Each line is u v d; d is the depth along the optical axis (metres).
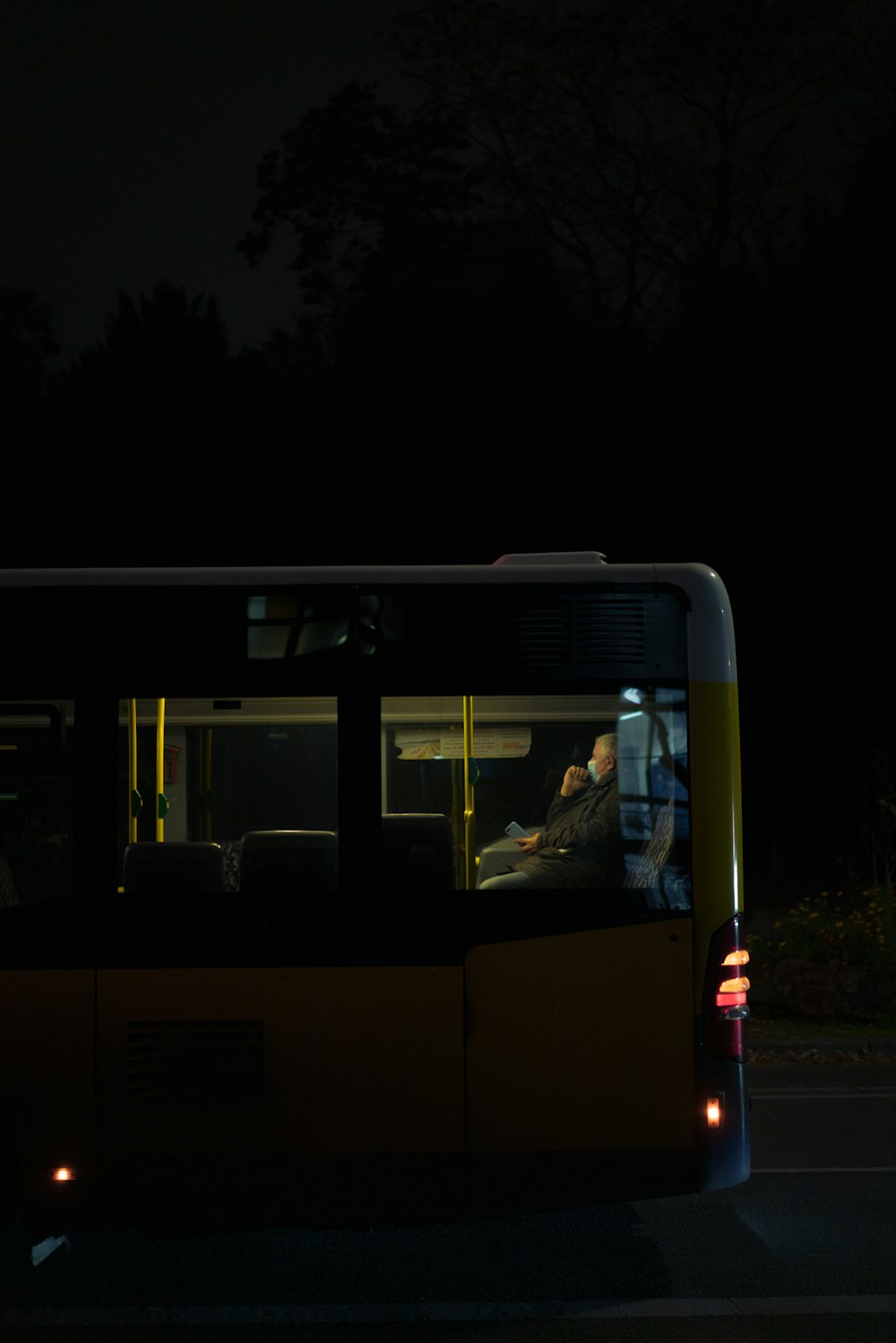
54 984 5.51
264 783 5.72
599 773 5.66
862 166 27.69
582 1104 5.47
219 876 5.64
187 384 33.41
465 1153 5.45
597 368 30.81
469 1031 5.49
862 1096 9.46
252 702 5.75
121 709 5.79
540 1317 5.16
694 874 5.56
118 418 32.41
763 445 25.89
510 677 5.70
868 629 24.45
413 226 34.59
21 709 5.72
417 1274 5.67
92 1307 5.29
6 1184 5.45
